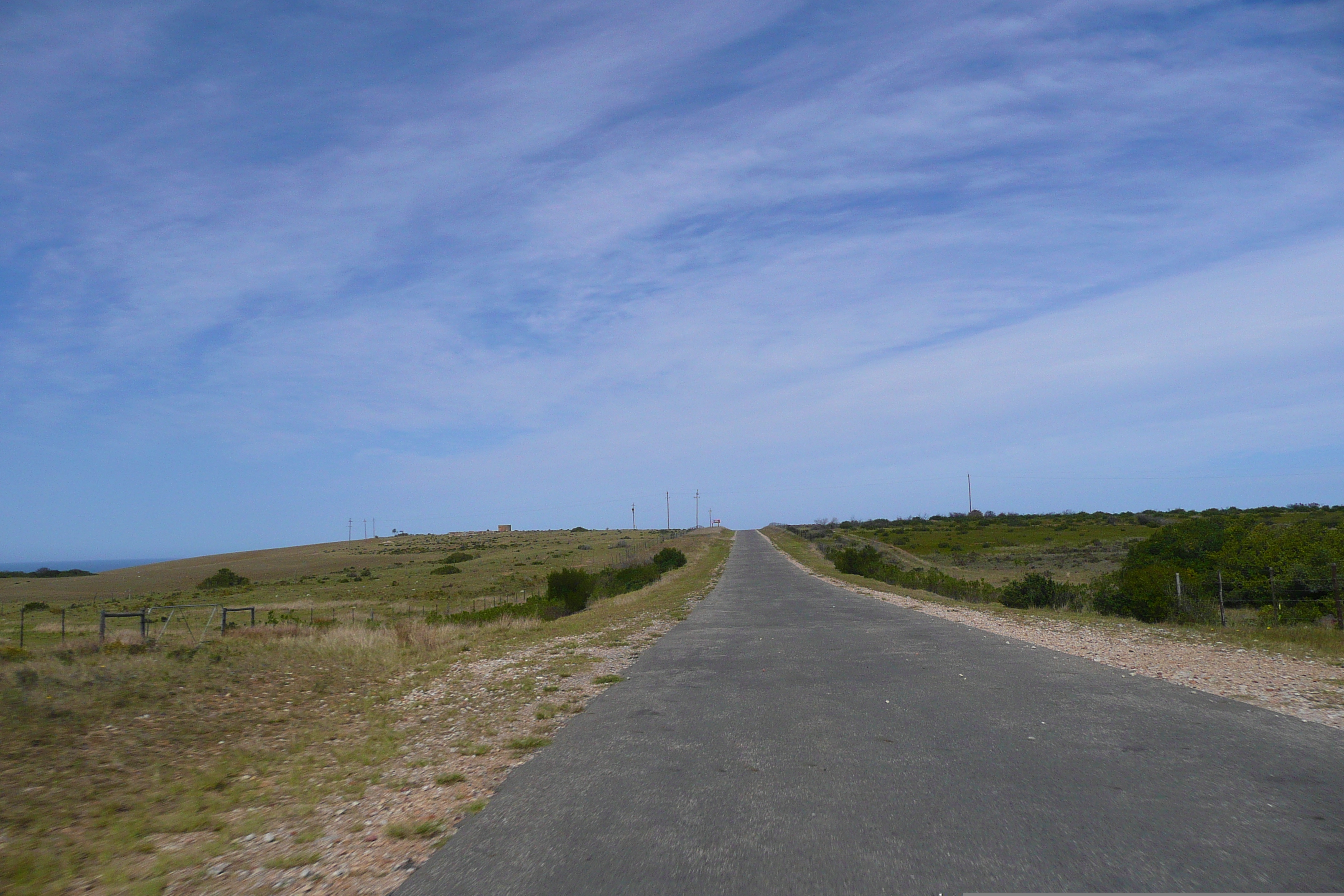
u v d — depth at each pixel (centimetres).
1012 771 586
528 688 1076
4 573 10288
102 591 6569
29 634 2819
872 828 475
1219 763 588
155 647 1555
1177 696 845
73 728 870
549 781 620
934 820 484
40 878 462
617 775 625
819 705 866
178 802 635
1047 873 400
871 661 1184
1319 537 2412
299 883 440
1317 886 377
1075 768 587
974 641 1371
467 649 1579
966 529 10075
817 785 568
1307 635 1378
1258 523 3186
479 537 15362
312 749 813
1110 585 2388
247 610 3888
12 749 771
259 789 666
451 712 956
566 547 10800
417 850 484
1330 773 558
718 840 466
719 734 748
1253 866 401
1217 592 2339
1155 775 563
